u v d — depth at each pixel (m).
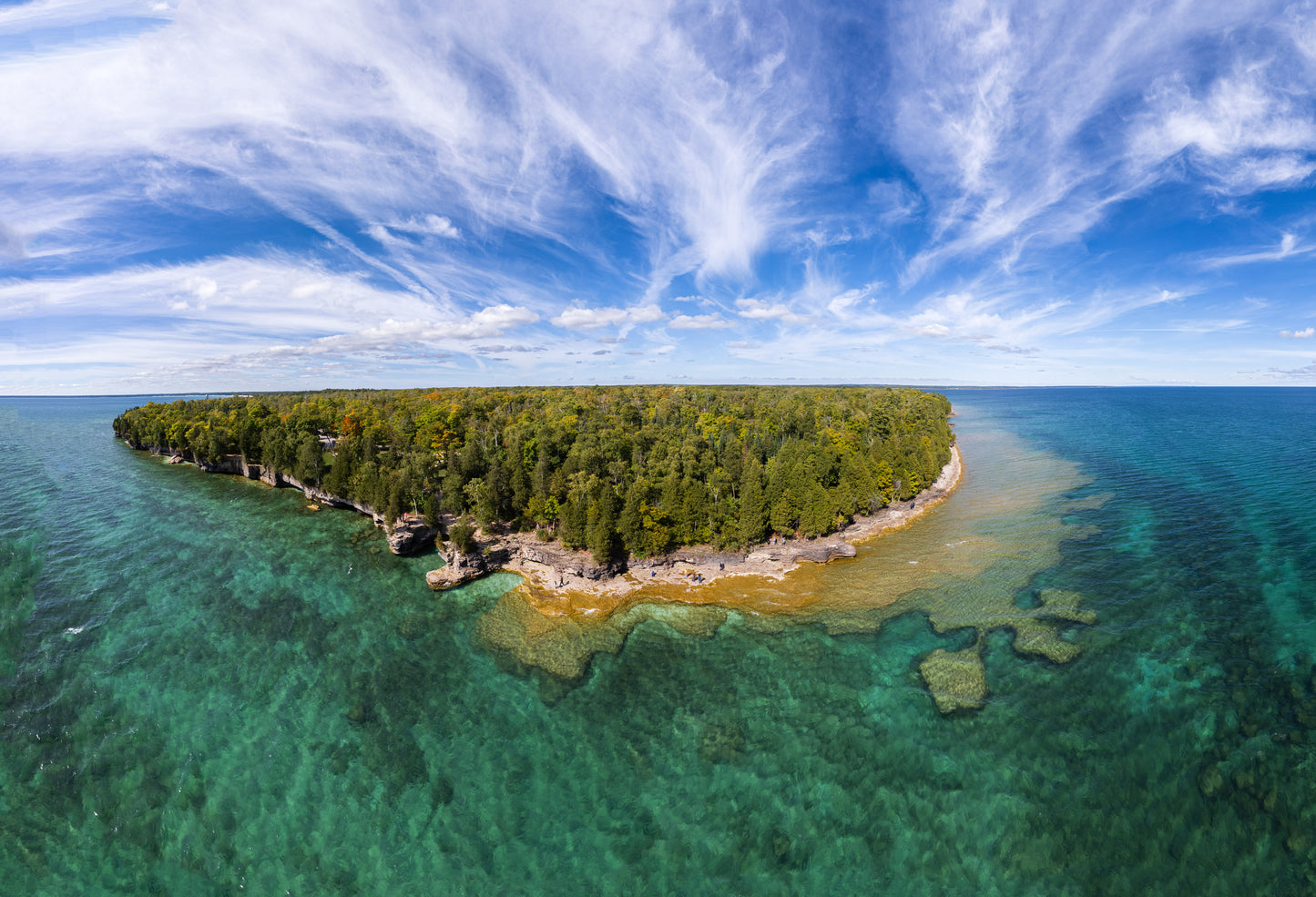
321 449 120.31
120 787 39.66
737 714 47.38
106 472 141.50
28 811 37.59
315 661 55.12
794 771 41.22
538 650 57.50
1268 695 45.44
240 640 58.50
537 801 39.19
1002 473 135.88
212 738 44.44
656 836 36.62
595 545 71.56
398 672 53.62
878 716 46.31
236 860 34.84
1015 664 51.78
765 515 80.19
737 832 36.72
